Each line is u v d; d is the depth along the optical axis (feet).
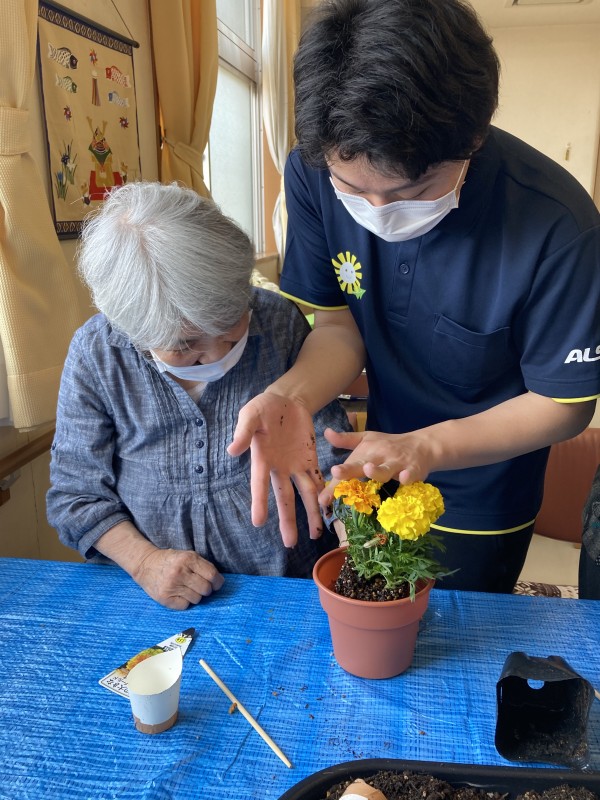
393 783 2.31
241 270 3.25
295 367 3.81
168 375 3.76
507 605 3.53
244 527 4.04
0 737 2.70
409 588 2.87
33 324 5.49
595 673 3.00
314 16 2.47
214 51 10.43
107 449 4.01
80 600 3.64
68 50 7.00
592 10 17.48
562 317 3.32
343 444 3.12
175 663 2.87
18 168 5.33
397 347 4.08
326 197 3.82
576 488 6.30
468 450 3.24
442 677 3.00
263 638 3.29
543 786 2.31
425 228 3.24
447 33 2.29
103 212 3.30
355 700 2.87
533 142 20.16
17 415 5.54
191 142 10.37
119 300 3.07
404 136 2.33
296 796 2.26
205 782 2.48
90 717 2.81
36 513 6.83
